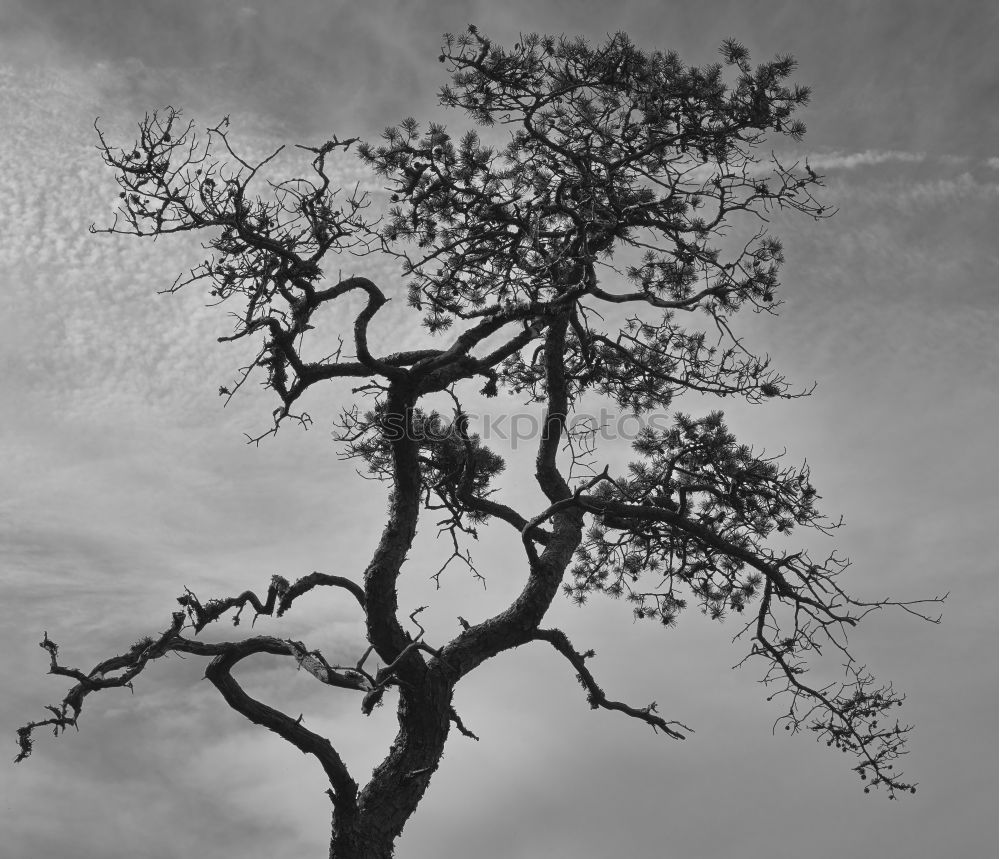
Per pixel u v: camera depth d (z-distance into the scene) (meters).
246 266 8.98
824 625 11.22
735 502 12.20
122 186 8.50
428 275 12.54
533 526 11.25
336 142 9.35
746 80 10.02
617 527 12.37
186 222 8.84
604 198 11.05
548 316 10.94
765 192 10.39
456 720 10.93
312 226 9.20
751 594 13.24
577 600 14.27
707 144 10.41
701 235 11.37
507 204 11.73
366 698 9.85
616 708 11.79
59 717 8.96
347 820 10.43
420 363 10.83
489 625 11.40
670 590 13.59
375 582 10.64
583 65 10.41
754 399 11.73
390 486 11.75
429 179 11.73
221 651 10.05
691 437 12.28
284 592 10.47
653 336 12.91
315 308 9.48
